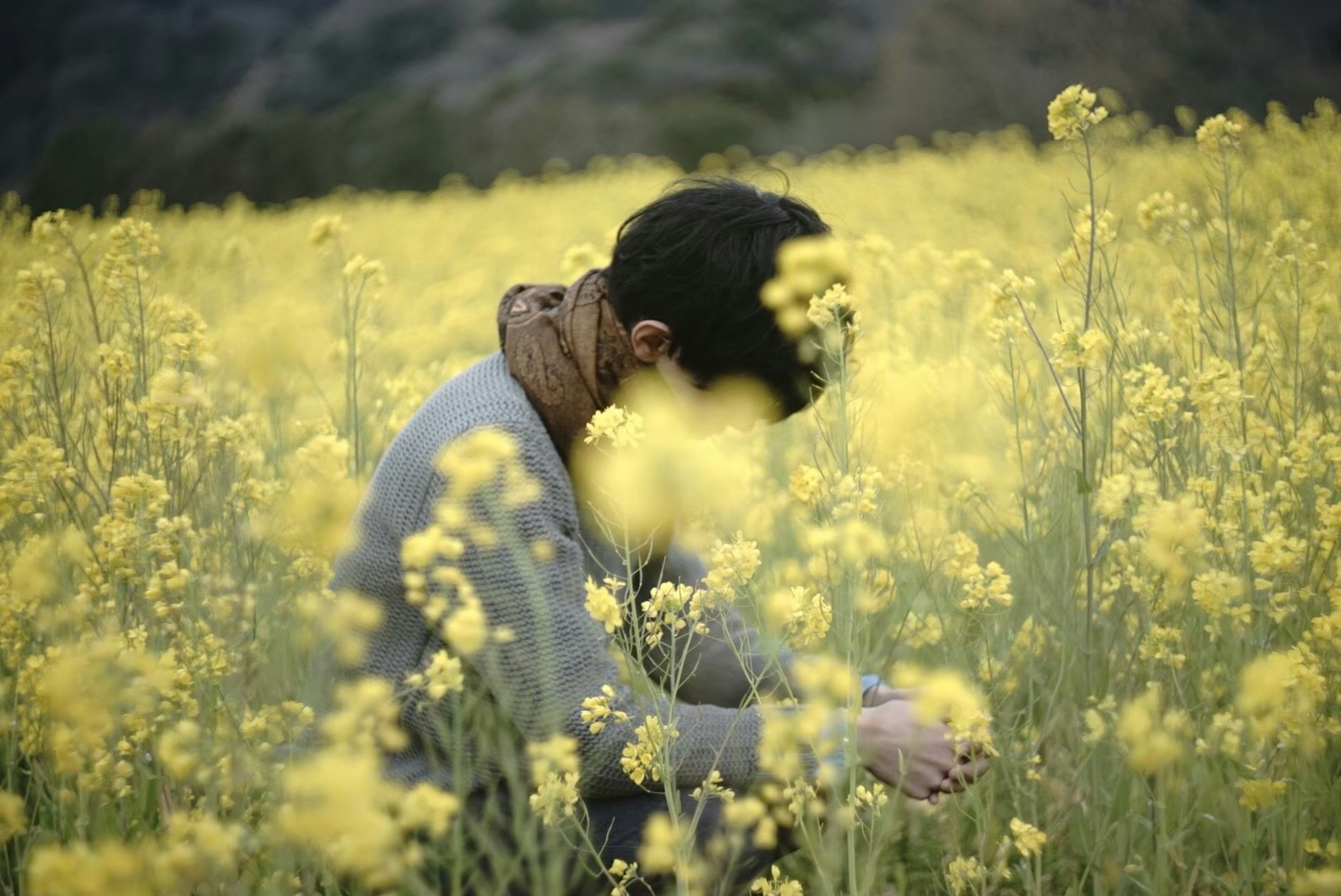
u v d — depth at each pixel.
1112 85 13.78
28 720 1.72
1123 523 2.03
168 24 38.88
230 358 3.10
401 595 1.70
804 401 1.80
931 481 2.35
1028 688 2.12
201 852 1.23
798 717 1.50
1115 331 2.26
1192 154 7.04
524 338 1.78
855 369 1.82
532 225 9.34
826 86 27.11
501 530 1.63
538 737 1.64
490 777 1.71
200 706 1.70
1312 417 2.31
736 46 28.67
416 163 26.55
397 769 1.74
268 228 10.04
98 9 38.53
